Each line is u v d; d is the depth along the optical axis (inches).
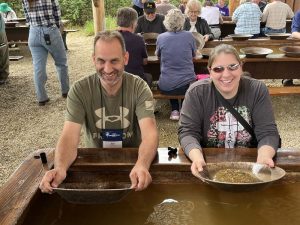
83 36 450.6
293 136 161.8
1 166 141.5
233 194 68.1
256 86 80.5
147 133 78.2
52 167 73.2
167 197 67.8
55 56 210.1
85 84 81.9
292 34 227.1
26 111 202.4
